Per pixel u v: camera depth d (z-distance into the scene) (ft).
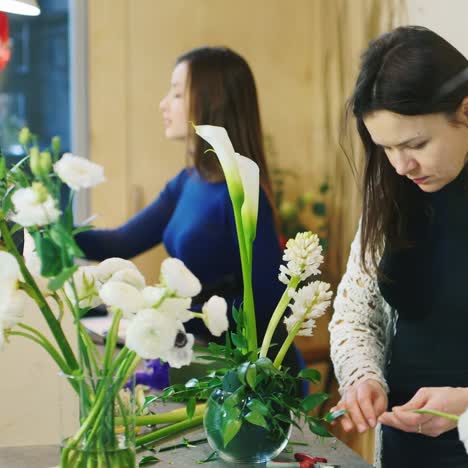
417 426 4.88
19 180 3.95
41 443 5.30
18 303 3.81
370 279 6.24
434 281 5.80
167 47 13.35
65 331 5.32
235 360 4.62
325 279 13.38
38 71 13.41
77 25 13.05
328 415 4.80
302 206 13.93
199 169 8.18
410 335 5.93
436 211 5.77
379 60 5.14
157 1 13.26
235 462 4.72
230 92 8.25
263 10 13.80
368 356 5.95
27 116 13.46
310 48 14.06
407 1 11.02
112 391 3.88
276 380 4.63
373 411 5.23
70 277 3.78
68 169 3.65
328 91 13.62
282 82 14.01
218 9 13.57
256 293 7.56
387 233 5.89
